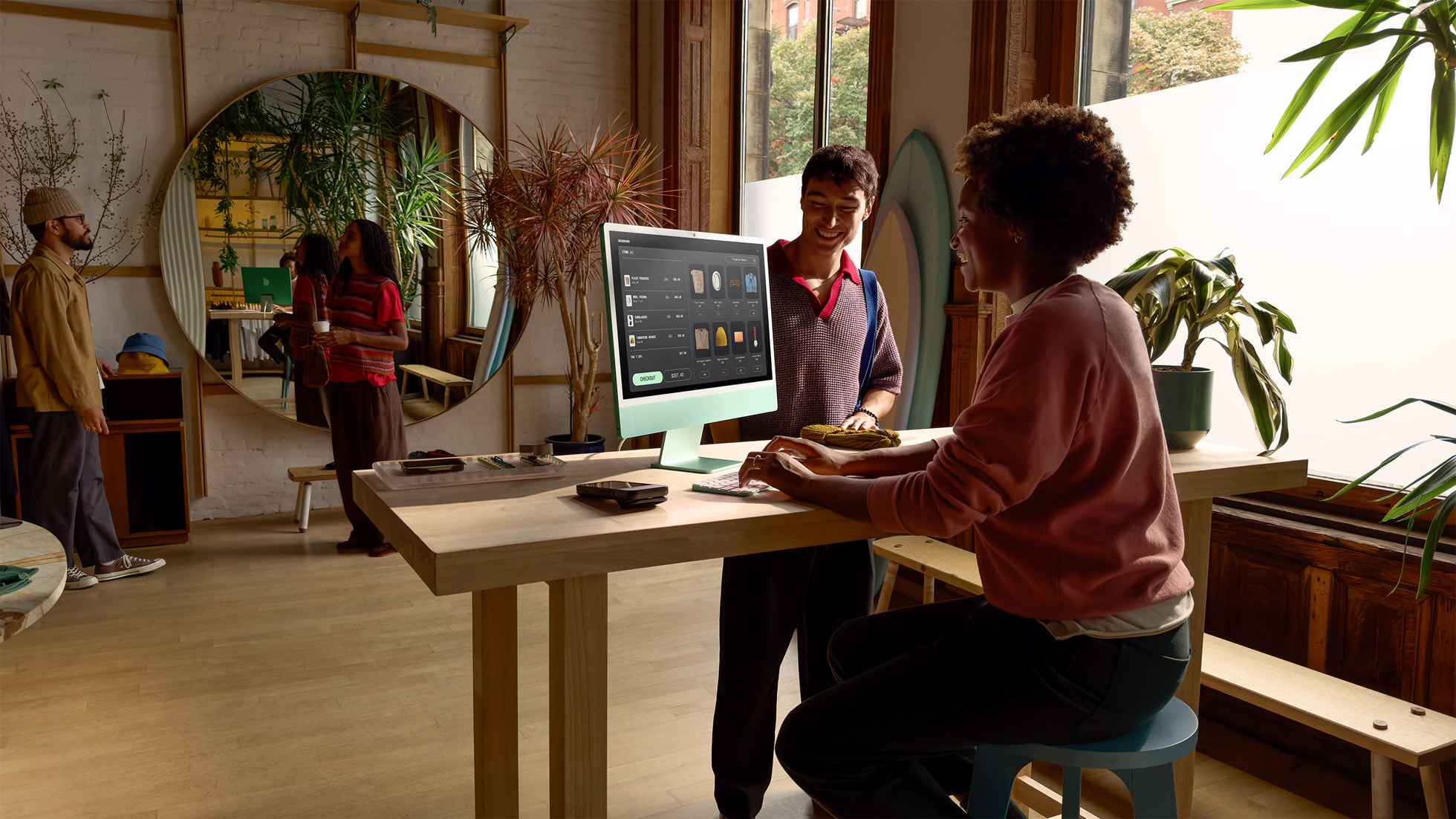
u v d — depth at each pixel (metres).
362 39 4.89
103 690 2.72
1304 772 2.31
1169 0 2.71
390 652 3.04
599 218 4.59
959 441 1.22
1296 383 2.49
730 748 2.00
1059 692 1.23
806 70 4.49
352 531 4.35
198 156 4.55
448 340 5.15
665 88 5.21
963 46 3.31
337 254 4.78
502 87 5.20
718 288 1.79
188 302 4.61
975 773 1.35
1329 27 2.33
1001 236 1.32
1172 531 1.31
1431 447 2.20
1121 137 2.90
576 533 1.27
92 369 3.52
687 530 1.34
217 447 4.77
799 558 1.95
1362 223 2.30
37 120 4.29
